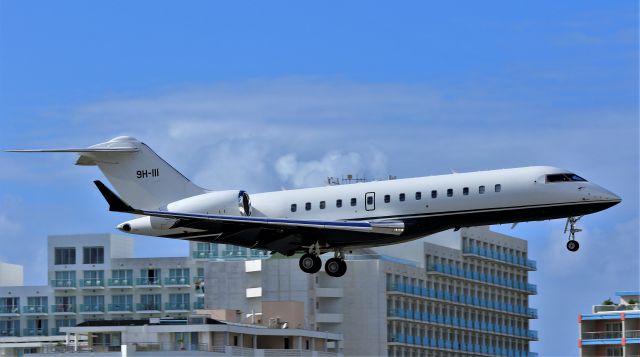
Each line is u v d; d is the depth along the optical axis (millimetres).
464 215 116250
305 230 119938
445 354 173875
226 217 119750
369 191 118875
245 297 175125
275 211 121750
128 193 126562
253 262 175000
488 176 116438
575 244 118375
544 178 115750
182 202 124250
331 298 169000
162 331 138375
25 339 158125
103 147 126000
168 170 126562
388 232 117062
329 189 120938
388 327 167000
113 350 134000
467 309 178500
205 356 133375
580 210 115438
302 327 156875
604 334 147000
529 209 115625
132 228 125062
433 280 174000
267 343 145250
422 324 170875
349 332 167375
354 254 172500
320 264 122438
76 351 133500
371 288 166875
